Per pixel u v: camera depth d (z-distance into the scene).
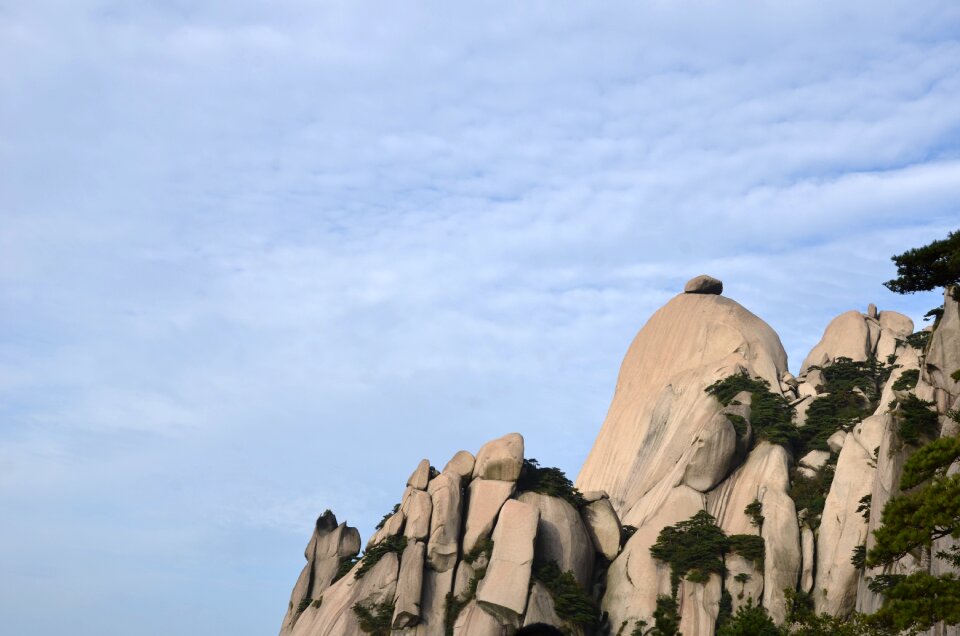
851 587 98.38
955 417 77.00
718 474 113.19
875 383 133.75
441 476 113.69
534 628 17.06
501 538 106.19
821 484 109.69
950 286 51.47
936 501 38.34
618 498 132.75
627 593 105.50
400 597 104.12
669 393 138.88
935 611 38.28
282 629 119.44
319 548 124.06
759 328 146.12
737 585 102.81
